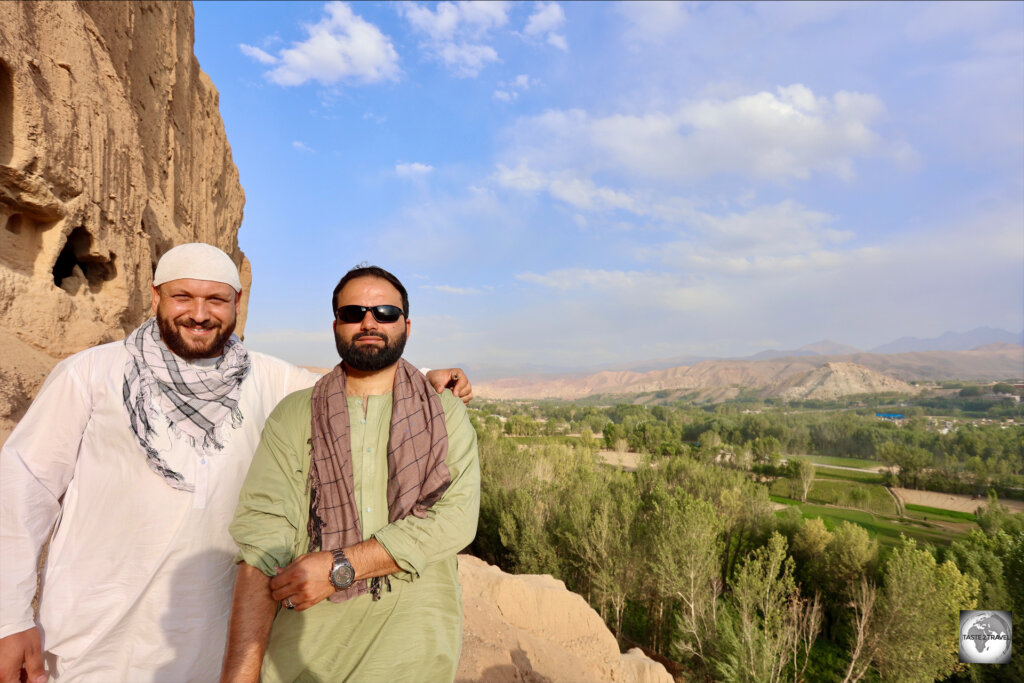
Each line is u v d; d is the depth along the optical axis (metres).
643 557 23.05
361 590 1.39
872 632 21.30
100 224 6.02
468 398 1.82
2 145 4.60
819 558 30.72
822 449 145.38
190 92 11.00
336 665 1.34
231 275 1.75
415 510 1.42
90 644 1.62
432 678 1.33
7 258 4.85
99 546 1.64
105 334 5.76
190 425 1.69
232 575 1.78
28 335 4.68
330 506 1.40
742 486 38.59
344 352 1.50
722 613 19.92
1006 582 22.94
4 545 1.50
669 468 45.22
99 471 1.66
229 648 1.25
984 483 88.81
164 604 1.65
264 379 1.95
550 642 7.35
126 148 6.73
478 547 30.81
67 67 5.47
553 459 45.72
